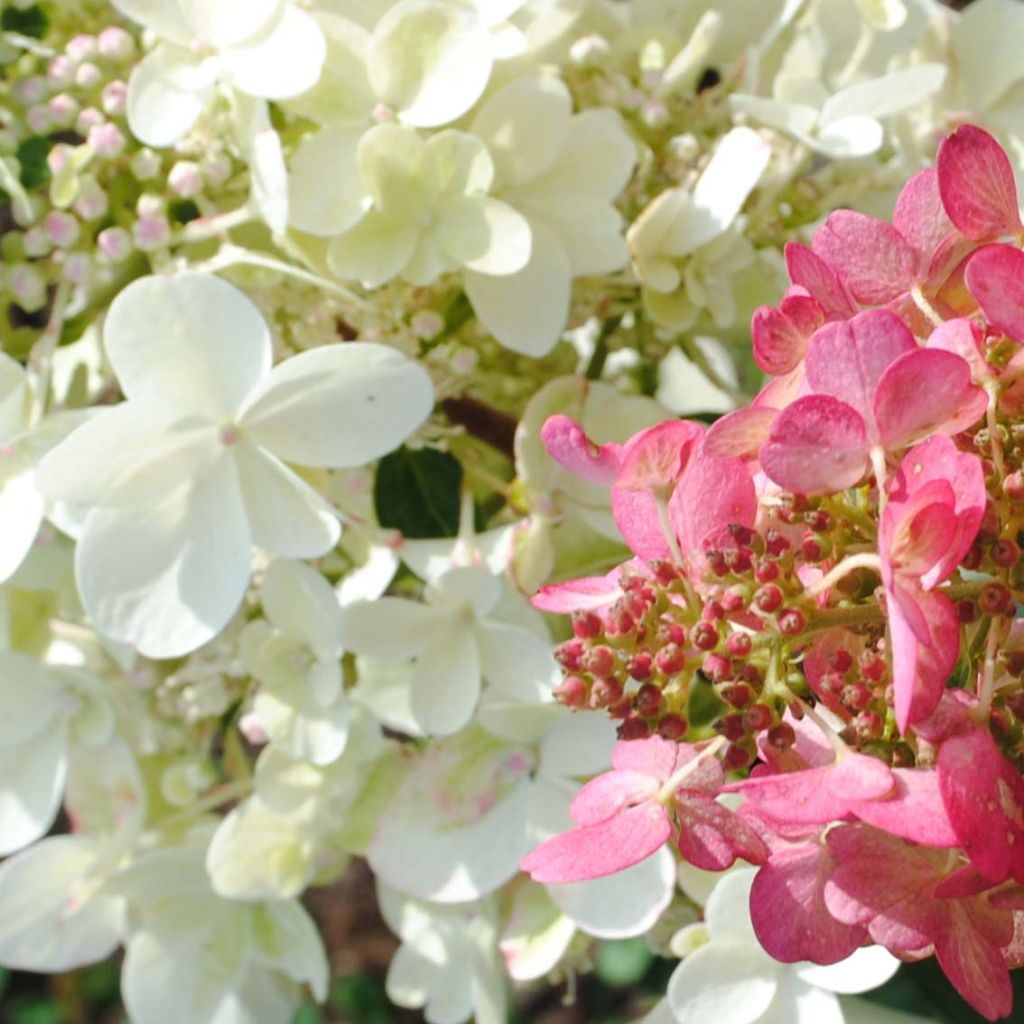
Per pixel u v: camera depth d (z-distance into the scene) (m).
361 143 0.31
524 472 0.33
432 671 0.33
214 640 0.34
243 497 0.31
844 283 0.26
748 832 0.26
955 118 0.34
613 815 0.26
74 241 0.32
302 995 0.40
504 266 0.32
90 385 0.34
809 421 0.25
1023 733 0.25
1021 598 0.25
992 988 0.25
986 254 0.25
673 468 0.26
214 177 0.32
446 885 0.33
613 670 0.25
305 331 0.33
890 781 0.24
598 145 0.33
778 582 0.25
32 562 0.34
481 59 0.31
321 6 0.32
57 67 0.32
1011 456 0.25
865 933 0.25
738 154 0.33
